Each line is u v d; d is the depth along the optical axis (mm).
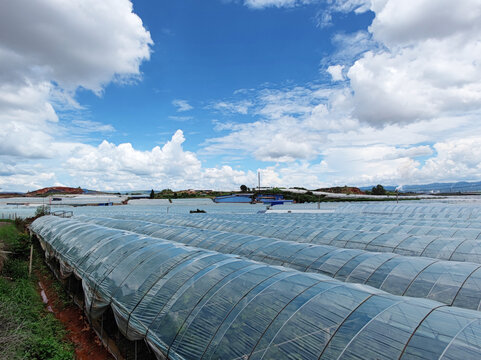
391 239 22516
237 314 9602
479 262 18234
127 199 163625
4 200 144750
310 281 10531
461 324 7207
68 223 34406
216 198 148625
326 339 7707
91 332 16219
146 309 12141
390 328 7430
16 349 11070
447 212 48344
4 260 23406
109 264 17094
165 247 16969
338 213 61312
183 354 9562
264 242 21781
